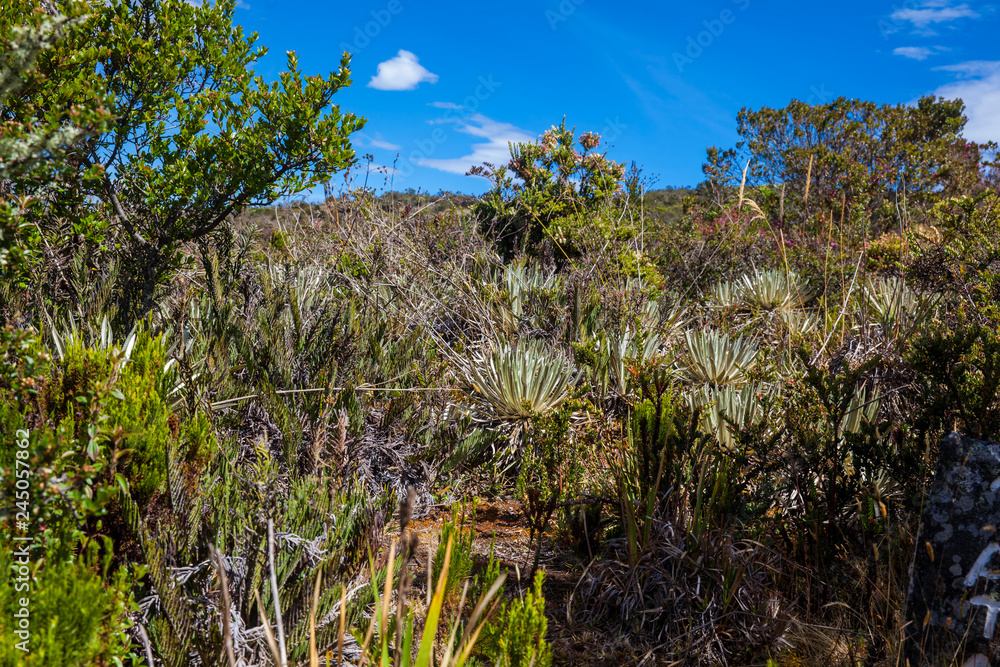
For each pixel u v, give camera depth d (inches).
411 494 66.1
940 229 230.4
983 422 110.2
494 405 191.6
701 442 127.2
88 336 141.3
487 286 249.0
